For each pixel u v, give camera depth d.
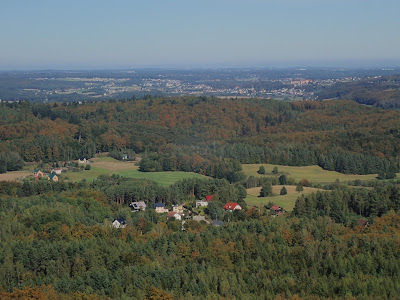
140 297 76.69
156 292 76.44
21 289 78.62
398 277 80.19
